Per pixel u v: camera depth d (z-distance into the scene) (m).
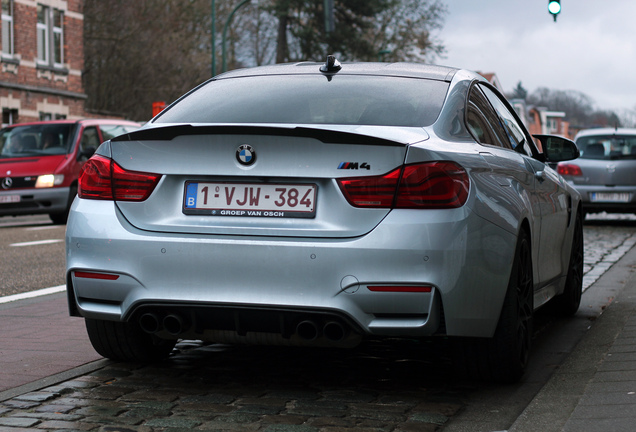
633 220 19.64
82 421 4.08
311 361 5.33
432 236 4.10
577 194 6.90
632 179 17.50
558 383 4.73
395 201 4.15
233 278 4.25
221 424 4.04
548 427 3.89
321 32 49.91
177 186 4.43
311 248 4.16
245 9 51.62
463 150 4.47
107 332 5.01
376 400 4.47
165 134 4.41
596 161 17.73
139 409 4.28
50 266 10.68
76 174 17.56
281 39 52.28
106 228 4.46
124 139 4.52
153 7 45.50
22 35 34.56
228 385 4.75
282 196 4.27
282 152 4.25
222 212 4.34
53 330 6.28
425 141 4.30
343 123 4.57
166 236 4.37
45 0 36.03
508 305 4.60
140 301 4.38
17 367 5.11
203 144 4.36
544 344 5.91
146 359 5.18
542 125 130.50
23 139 17.81
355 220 4.16
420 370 5.11
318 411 4.26
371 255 4.11
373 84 4.94
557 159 6.41
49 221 19.59
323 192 4.22
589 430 3.68
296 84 5.02
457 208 4.18
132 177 4.47
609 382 4.51
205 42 49.56
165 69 45.50
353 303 4.14
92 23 44.00
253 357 5.43
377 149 4.18
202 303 4.29
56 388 4.67
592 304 7.59
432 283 4.10
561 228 6.21
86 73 45.06
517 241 4.69
